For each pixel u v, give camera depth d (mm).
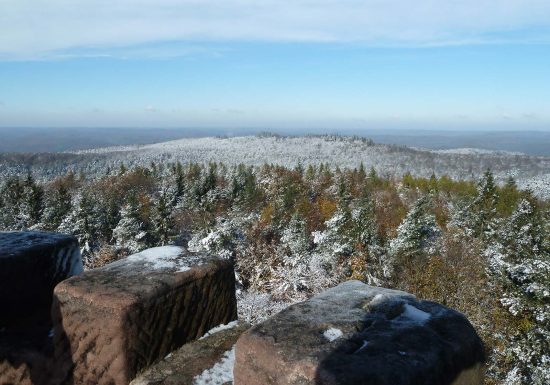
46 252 2449
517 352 15820
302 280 22078
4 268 2229
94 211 35594
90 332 1936
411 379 1404
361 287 2031
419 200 24000
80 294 1952
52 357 2051
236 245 27406
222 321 2383
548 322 15711
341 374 1370
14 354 2096
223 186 55062
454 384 1547
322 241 25047
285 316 1731
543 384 15008
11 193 47188
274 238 30609
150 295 1957
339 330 1605
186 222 38344
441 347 1550
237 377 1619
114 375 1894
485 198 35625
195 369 2006
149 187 57062
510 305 16719
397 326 1651
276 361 1494
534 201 24656
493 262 18297
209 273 2264
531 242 18109
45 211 39062
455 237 25219
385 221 32062
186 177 60125
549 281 15219
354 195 45000
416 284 19156
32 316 2355
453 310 1817
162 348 2033
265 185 52750
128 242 30078
